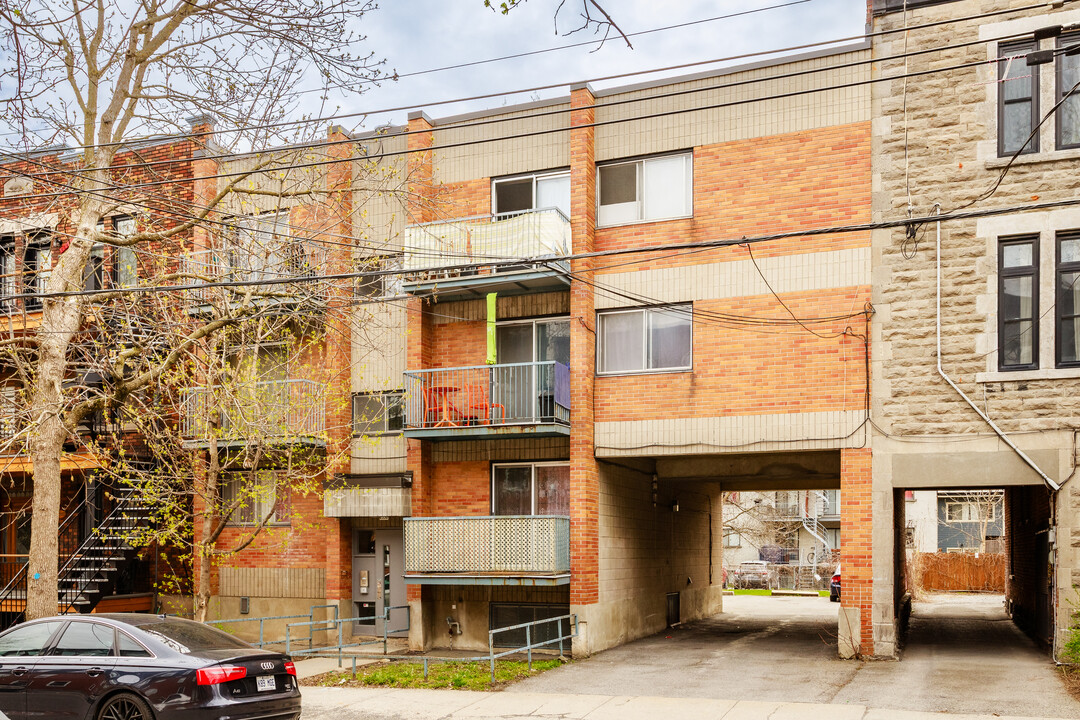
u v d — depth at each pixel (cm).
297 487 1789
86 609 2006
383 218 2014
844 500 1645
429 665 1662
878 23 1688
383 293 2025
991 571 3762
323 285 1655
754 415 1727
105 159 1493
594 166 1911
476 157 1995
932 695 1284
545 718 1205
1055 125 1581
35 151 1448
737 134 1792
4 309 2008
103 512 2214
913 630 2120
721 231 1786
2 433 1872
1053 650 1543
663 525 2261
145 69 1496
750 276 1756
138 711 1007
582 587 1770
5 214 2027
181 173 2111
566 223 1875
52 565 1408
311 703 1345
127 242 1520
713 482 2584
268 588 2100
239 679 1027
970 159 1616
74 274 1480
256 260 1806
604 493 1895
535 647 1712
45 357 1445
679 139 1839
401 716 1245
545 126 1950
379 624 2027
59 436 1441
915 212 1644
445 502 1989
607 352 1875
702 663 1633
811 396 1686
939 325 1611
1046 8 1580
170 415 1928
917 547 4484
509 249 1845
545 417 1795
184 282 1797
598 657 1739
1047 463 1527
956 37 1641
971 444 1575
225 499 2147
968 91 1627
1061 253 1559
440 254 1866
